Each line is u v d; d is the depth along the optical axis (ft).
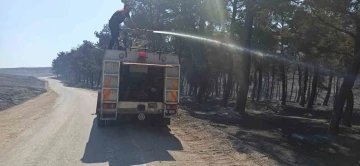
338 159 36.52
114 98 43.55
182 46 120.47
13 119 56.90
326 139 48.62
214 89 195.31
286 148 38.09
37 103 98.68
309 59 93.45
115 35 52.37
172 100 45.44
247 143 38.32
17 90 149.89
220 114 70.23
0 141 36.50
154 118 48.03
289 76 226.79
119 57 44.80
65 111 73.26
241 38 89.10
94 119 58.70
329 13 62.18
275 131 54.54
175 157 30.94
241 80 78.43
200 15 104.78
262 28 98.48
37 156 29.91
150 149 34.09
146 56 45.65
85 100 117.80
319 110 126.52
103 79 43.27
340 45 76.84
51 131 43.86
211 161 29.86
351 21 57.67
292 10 65.98
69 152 31.89
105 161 28.86
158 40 126.93
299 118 94.53
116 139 39.14
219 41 101.50
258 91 169.58
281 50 115.96
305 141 46.70
